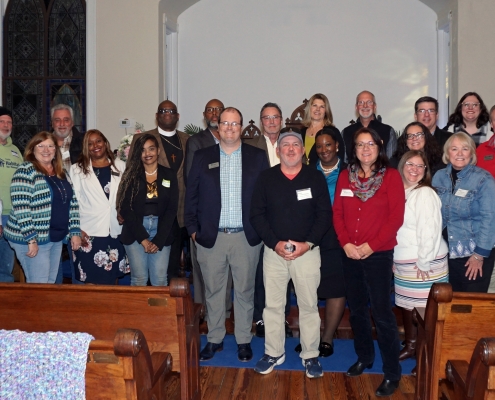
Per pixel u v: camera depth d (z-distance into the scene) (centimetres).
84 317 240
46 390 166
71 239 346
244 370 316
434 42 649
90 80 633
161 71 636
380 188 280
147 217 339
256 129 611
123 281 495
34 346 166
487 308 213
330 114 388
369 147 277
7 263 400
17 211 321
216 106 391
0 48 669
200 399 267
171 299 233
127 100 629
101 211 353
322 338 342
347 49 660
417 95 655
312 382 301
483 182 298
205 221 318
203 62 683
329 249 327
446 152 308
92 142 352
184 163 377
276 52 670
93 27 630
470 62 571
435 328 218
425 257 288
